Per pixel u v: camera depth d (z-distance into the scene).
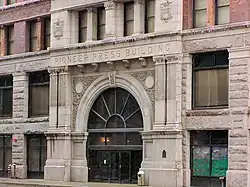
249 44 36.22
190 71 39.09
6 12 50.88
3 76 51.41
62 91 45.06
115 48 42.09
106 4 42.69
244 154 35.97
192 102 39.00
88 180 43.97
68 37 45.09
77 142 44.44
